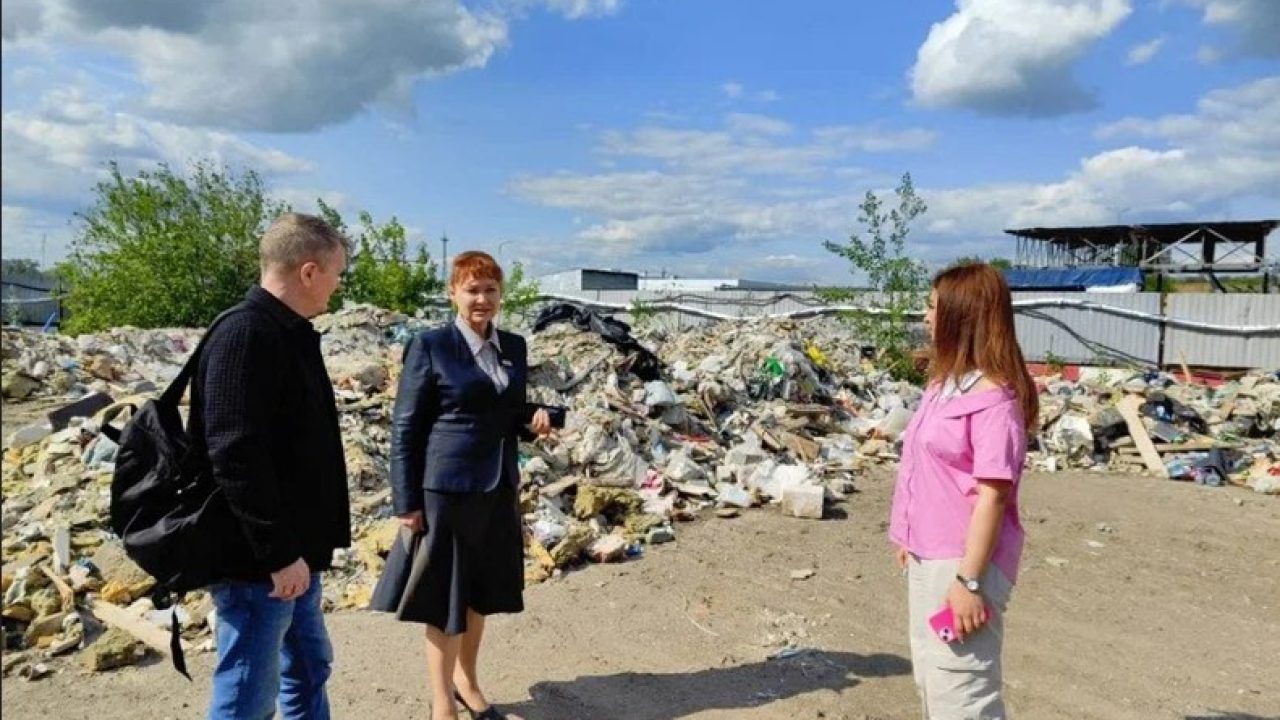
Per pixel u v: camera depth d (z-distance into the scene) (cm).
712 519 705
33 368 1202
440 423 351
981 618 263
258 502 261
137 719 390
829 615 518
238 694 276
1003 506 262
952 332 279
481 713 381
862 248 1580
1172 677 445
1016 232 3322
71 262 1933
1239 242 3053
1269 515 758
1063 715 404
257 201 2006
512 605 368
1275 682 441
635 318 2205
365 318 1307
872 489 825
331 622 493
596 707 404
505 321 1855
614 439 783
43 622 482
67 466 726
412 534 349
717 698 414
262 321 270
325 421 293
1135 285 2636
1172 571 609
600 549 602
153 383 1205
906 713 404
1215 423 1107
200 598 503
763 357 1119
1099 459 987
